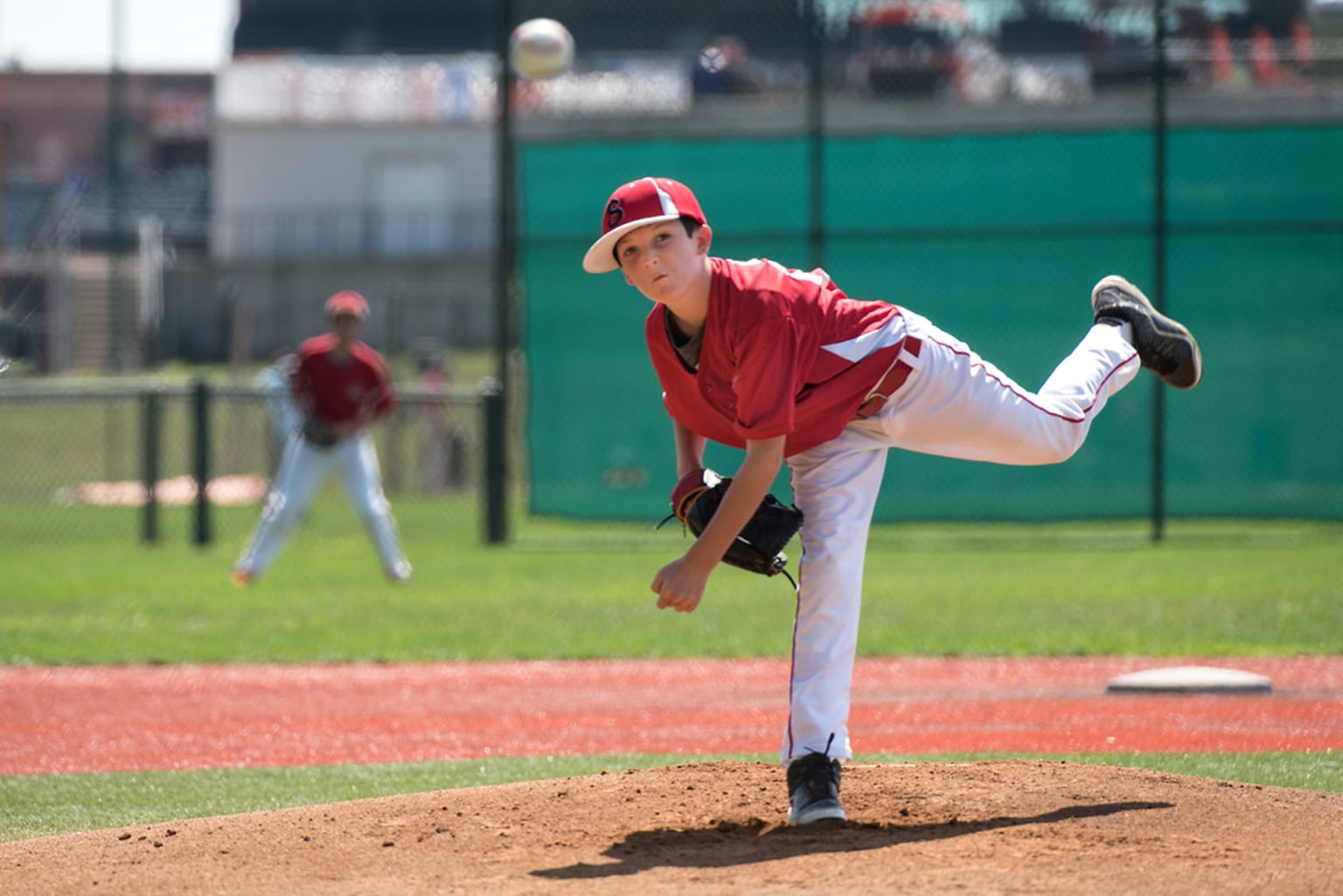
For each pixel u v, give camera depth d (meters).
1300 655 27.83
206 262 115.06
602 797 15.62
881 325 14.67
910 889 11.70
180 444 85.19
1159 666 27.25
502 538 51.69
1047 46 76.75
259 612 36.62
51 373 104.56
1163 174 48.38
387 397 40.22
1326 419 48.25
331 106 123.62
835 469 14.82
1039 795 15.12
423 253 119.50
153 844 14.30
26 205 135.62
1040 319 49.09
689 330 14.20
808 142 49.47
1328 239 48.06
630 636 32.00
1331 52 70.88
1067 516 48.84
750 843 13.54
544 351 50.88
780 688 26.33
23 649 30.94
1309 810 14.35
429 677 27.94
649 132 86.19
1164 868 12.21
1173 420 48.59
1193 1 69.38
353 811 15.30
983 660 28.36
